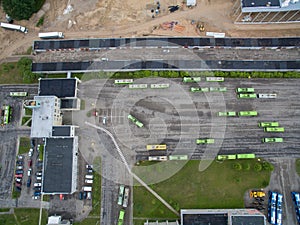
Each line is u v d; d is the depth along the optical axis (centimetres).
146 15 13600
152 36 13300
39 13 13762
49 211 11888
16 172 12225
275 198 11438
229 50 12988
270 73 12538
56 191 11475
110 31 13525
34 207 11956
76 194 11981
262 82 12644
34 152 12456
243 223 10394
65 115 12656
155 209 11744
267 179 11800
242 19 13275
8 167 12369
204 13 13500
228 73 12694
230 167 11975
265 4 12169
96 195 11919
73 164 11725
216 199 11712
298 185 11694
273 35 13112
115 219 11719
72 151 11762
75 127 12438
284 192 11656
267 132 12206
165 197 11819
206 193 11788
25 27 13688
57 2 13825
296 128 12188
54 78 12550
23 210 11938
